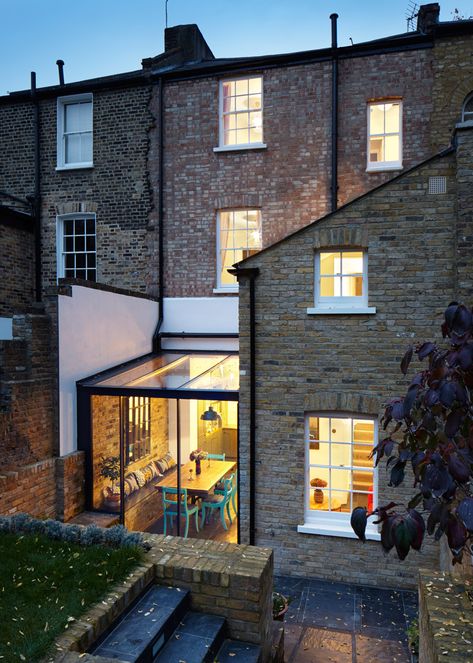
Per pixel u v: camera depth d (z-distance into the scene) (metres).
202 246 10.68
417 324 6.62
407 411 2.97
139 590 4.11
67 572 4.12
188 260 10.75
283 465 7.09
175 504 8.62
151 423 9.69
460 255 6.04
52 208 11.55
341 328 6.88
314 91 10.05
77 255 11.61
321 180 10.04
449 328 2.94
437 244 6.54
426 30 9.64
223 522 8.66
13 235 11.11
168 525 8.74
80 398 8.28
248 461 7.19
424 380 3.09
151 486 9.16
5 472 6.99
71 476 8.00
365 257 6.89
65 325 8.05
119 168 11.13
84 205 11.33
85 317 8.55
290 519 7.07
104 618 3.63
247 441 7.20
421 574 4.36
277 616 5.40
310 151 10.09
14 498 6.95
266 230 10.33
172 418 10.23
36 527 4.94
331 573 6.91
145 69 10.99
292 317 7.04
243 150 10.41
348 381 6.86
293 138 10.17
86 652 3.42
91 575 4.08
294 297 7.04
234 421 11.26
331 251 7.02
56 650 3.17
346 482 7.04
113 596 3.84
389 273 6.71
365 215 6.77
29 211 11.67
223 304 10.55
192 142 10.71
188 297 10.77
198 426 10.74
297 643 5.42
